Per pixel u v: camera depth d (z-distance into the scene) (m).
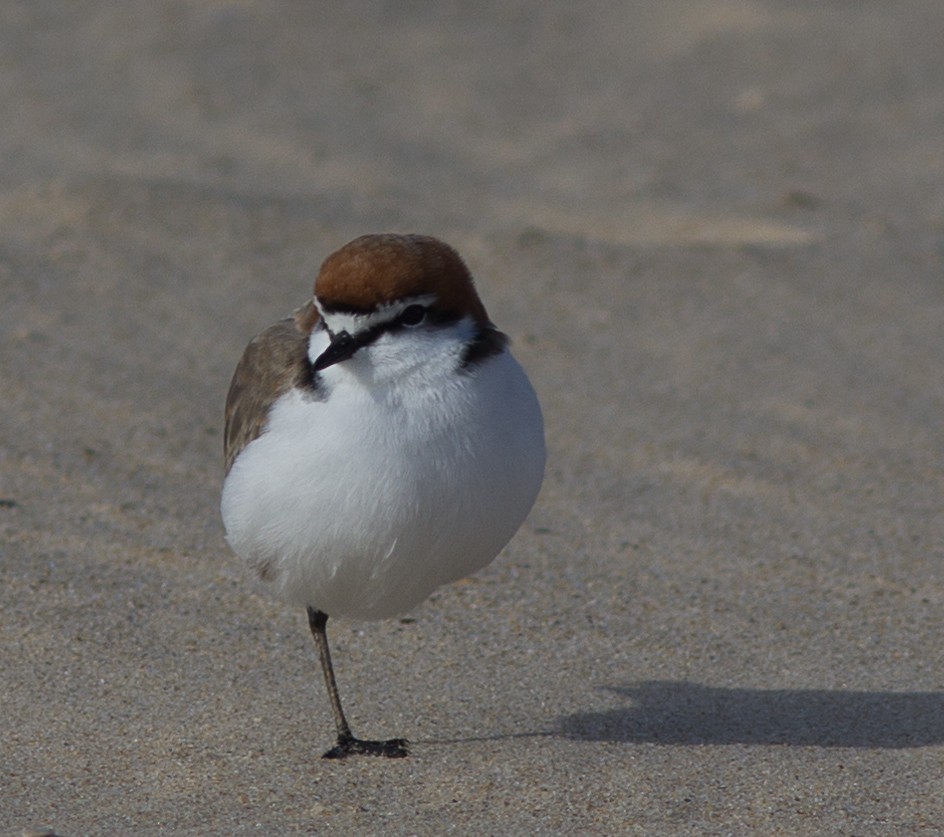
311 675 9.89
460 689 9.76
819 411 14.55
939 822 7.96
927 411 14.60
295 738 9.03
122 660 9.88
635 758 8.79
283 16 31.22
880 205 21.84
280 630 10.46
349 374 8.01
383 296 7.80
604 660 10.19
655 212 21.42
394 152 24.31
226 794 8.30
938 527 12.38
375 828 7.91
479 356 8.12
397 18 31.69
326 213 19.88
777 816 8.03
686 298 17.28
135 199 19.03
